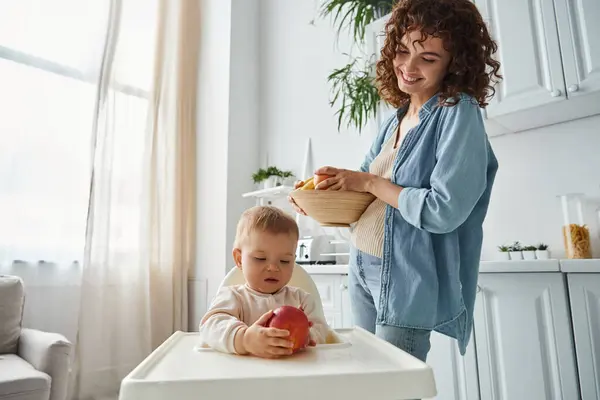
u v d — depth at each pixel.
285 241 0.82
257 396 0.48
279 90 3.16
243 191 3.02
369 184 0.94
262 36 3.36
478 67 0.93
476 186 0.85
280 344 0.59
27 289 2.34
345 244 2.51
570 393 1.29
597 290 1.27
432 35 0.90
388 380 0.50
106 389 2.48
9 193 2.32
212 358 0.61
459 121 0.88
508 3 1.70
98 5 2.74
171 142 3.00
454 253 0.91
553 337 1.34
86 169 2.58
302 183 1.10
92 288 2.51
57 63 2.55
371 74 2.23
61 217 2.47
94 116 2.63
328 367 0.54
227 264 2.81
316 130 2.87
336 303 1.94
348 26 2.78
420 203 0.84
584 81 1.49
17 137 2.37
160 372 0.52
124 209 2.73
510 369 1.41
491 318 1.47
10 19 2.42
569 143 1.80
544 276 1.38
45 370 1.61
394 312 0.89
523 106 1.63
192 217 3.08
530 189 1.89
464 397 1.49
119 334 2.59
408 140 0.98
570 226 1.67
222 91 3.06
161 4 3.07
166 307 2.81
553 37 1.58
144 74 2.93
